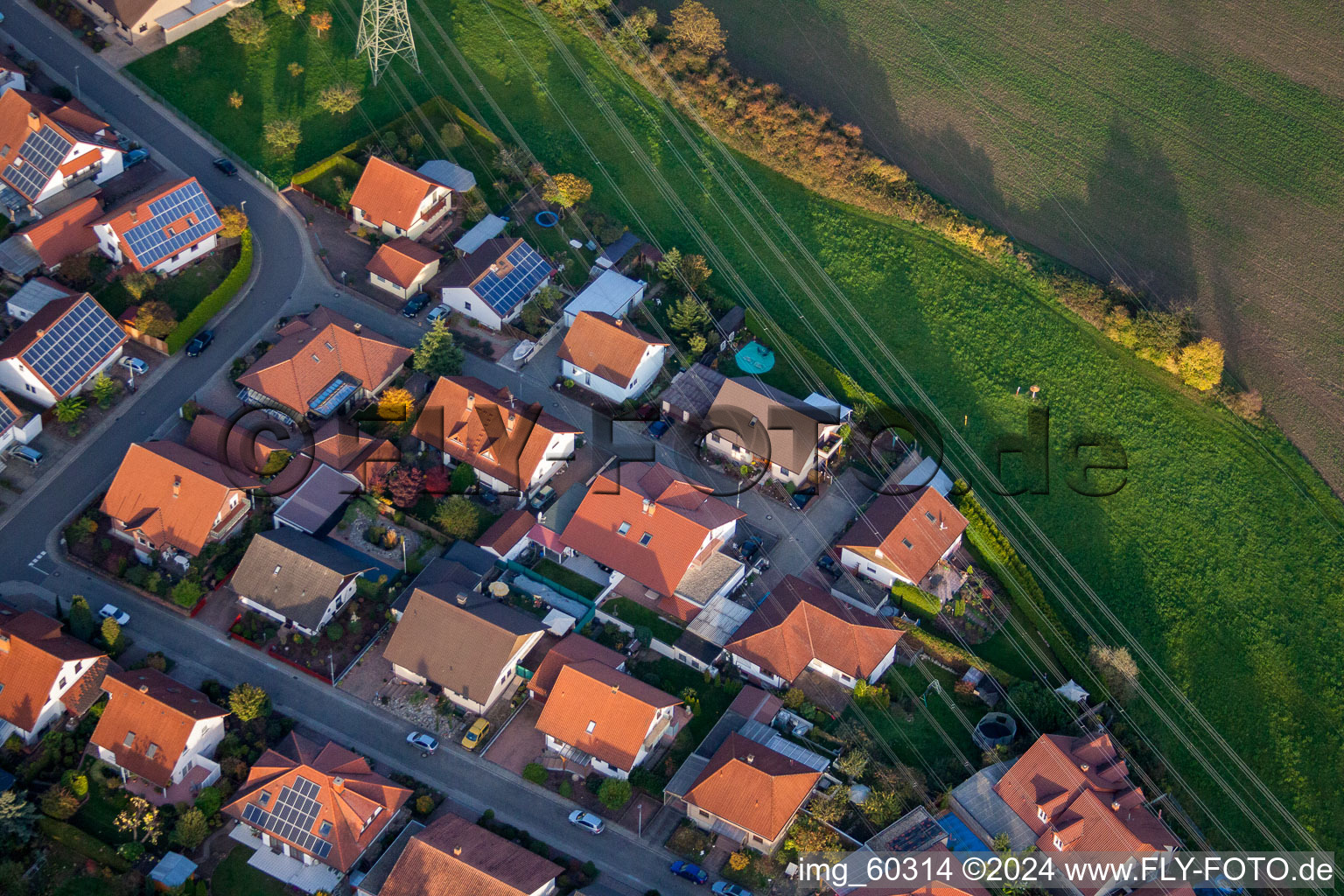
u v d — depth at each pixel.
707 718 109.81
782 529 124.50
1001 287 148.38
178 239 131.38
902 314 144.62
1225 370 146.25
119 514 113.88
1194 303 151.00
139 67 148.12
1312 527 135.12
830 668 112.44
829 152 154.00
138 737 99.62
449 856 93.44
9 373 120.88
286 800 97.00
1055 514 131.25
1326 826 114.75
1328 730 121.00
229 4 154.62
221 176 142.38
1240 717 120.38
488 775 104.56
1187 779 115.38
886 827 103.19
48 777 100.12
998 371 141.62
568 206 144.38
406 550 117.75
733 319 139.62
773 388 132.25
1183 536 131.88
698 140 154.75
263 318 132.62
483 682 106.50
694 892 99.00
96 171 136.50
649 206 149.00
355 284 137.25
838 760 106.94
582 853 100.44
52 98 143.00
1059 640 119.44
